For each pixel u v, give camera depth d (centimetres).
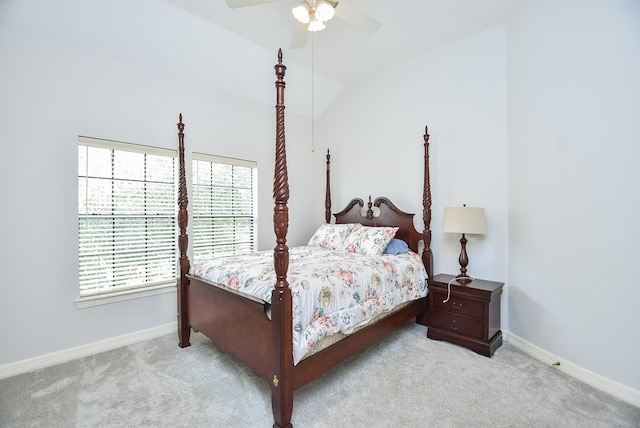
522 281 253
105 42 252
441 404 182
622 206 179
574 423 163
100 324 257
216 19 262
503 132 274
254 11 252
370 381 207
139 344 269
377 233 311
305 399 187
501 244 275
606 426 160
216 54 298
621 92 178
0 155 214
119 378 212
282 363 159
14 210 220
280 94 167
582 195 202
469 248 298
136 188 282
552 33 221
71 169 243
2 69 214
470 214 262
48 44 232
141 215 285
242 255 284
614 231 184
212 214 334
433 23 271
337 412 175
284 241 162
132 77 274
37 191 229
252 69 330
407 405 181
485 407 178
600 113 190
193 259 318
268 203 381
